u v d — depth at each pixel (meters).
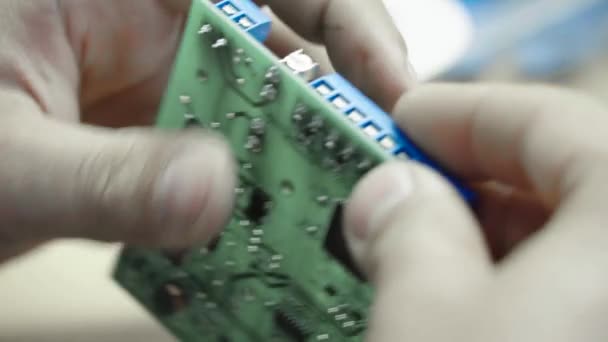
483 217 0.35
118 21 0.41
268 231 0.35
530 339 0.29
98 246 0.46
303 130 0.34
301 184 0.35
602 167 0.31
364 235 0.32
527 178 0.33
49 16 0.40
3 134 0.36
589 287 0.30
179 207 0.34
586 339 0.29
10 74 0.38
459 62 0.51
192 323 0.38
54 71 0.40
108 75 0.43
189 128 0.36
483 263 0.31
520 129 0.33
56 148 0.36
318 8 0.41
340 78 0.35
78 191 0.35
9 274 0.45
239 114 0.35
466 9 0.54
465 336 0.30
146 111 0.45
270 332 0.36
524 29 0.53
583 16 0.53
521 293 0.30
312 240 0.35
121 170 0.35
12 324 0.44
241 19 0.36
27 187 0.36
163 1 0.42
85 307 0.45
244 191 0.36
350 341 0.35
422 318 0.30
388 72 0.40
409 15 0.52
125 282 0.39
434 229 0.31
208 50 0.35
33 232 0.37
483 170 0.34
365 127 0.34
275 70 0.34
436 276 0.31
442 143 0.34
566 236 0.30
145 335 0.44
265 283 0.36
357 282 0.34
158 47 0.43
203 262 0.37
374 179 0.32
